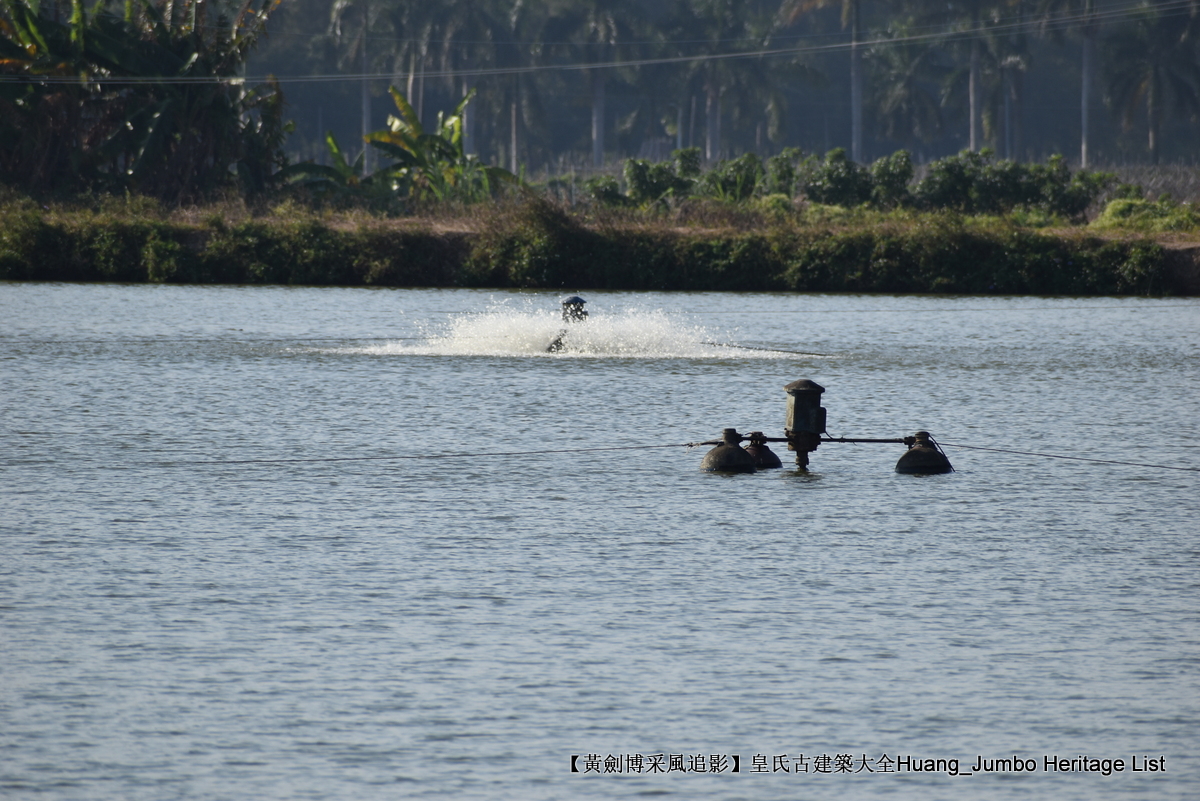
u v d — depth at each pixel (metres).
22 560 50.41
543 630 42.84
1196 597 46.91
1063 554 52.66
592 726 35.69
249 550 52.22
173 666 39.44
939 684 38.66
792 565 50.72
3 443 75.00
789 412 70.44
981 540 54.88
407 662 39.91
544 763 33.66
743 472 69.19
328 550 52.34
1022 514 59.75
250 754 33.91
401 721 35.84
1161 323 160.62
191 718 35.91
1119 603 46.16
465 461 71.56
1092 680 39.06
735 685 38.44
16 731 35.06
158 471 67.94
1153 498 63.31
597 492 64.06
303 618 43.75
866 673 39.44
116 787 32.19
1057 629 43.38
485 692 37.75
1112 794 32.50
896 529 56.69
